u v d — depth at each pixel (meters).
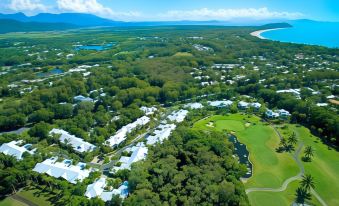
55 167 159.12
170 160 155.38
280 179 154.88
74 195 135.50
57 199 139.88
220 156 162.50
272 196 140.50
